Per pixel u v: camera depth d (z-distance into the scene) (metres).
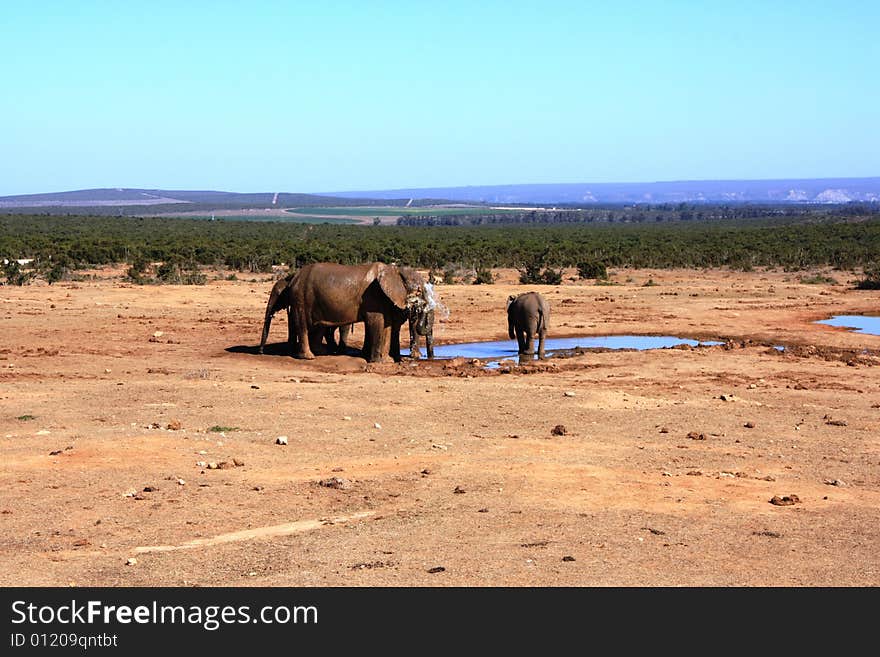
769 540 11.10
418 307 27.36
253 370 25.03
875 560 10.43
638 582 9.66
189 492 12.96
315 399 20.30
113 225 157.38
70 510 12.08
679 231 152.88
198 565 10.17
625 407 19.98
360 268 27.14
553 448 16.03
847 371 25.53
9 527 11.38
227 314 37.72
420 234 142.12
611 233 148.50
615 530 11.38
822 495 13.26
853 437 17.34
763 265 76.12
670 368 25.88
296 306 26.98
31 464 14.26
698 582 9.69
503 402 20.30
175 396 20.25
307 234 135.50
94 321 34.47
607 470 14.47
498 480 13.77
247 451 15.45
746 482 13.88
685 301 44.19
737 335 34.00
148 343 29.80
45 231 126.56
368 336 27.25
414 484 13.59
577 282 59.53
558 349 30.98
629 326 36.09
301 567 10.10
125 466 14.24
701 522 11.79
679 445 16.44
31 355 26.67
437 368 26.20
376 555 10.47
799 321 38.41
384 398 20.58
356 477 13.94
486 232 155.88
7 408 18.61
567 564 10.16
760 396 21.64
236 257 70.94
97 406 19.02
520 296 28.25
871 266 69.81
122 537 11.09
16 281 51.38
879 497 13.22
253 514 12.06
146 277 58.31
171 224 170.25
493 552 10.54
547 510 12.24
